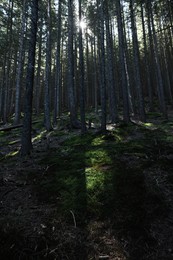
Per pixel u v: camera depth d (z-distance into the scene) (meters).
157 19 23.70
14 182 6.07
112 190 5.32
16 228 4.06
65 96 39.03
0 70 32.62
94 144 9.52
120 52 16.03
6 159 8.45
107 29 16.56
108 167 6.64
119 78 36.72
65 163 7.30
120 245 3.82
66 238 3.94
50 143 11.05
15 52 25.86
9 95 30.61
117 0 16.19
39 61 27.50
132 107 22.86
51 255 3.55
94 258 3.57
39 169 7.00
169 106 28.86
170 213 4.64
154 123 16.08
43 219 4.44
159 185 5.61
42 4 20.12
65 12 24.12
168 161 6.98
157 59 19.53
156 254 3.66
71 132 13.91
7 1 23.48
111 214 4.54
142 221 4.34
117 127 13.21
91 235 4.03
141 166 6.62
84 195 5.14
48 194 5.38
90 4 22.64
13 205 4.99
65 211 4.64
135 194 5.17
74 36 26.83
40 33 23.98
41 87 43.09
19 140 12.65
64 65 39.41
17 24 24.00
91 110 30.42
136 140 9.70
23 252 3.54
